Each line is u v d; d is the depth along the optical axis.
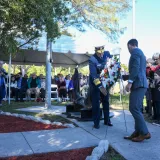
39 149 4.90
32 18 7.51
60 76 15.98
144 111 9.29
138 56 5.07
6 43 7.21
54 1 8.42
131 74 5.07
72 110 8.15
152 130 6.23
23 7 6.50
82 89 8.55
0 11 6.09
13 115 8.45
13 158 4.53
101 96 6.59
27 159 4.52
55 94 16.27
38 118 7.57
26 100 15.15
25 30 8.09
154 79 7.22
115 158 4.40
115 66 6.09
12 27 7.61
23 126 6.83
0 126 6.85
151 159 4.32
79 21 11.77
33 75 15.32
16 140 5.48
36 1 6.85
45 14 7.37
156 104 7.25
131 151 4.70
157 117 7.32
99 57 6.16
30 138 5.61
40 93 14.97
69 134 5.89
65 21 10.66
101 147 4.70
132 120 7.41
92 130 6.20
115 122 7.11
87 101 7.30
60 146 5.06
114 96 16.62
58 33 8.90
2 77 11.57
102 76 6.01
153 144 5.09
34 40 10.22
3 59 17.05
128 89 5.10
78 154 4.68
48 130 6.30
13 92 15.28
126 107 10.54
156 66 7.28
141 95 5.15
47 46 10.68
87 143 5.20
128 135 5.70
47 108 10.42
